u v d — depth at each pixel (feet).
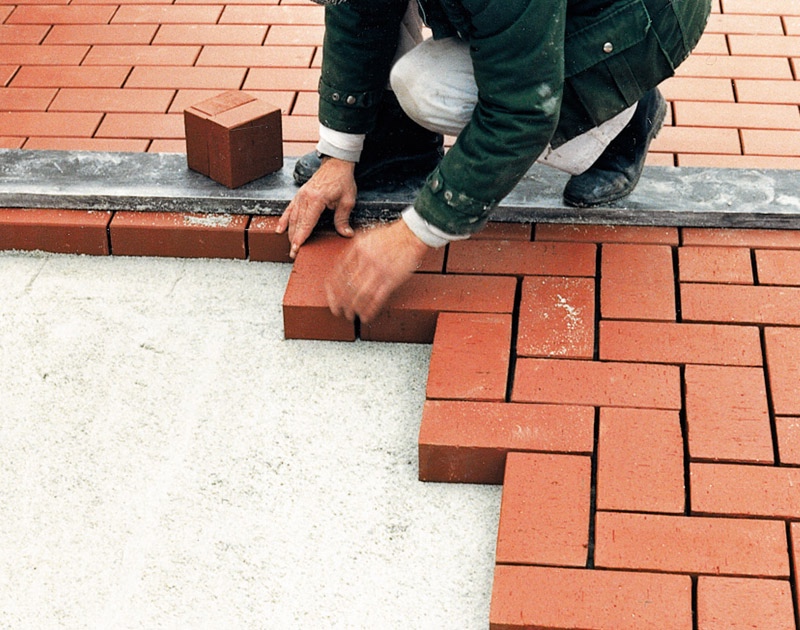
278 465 8.08
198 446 8.25
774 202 9.49
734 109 11.07
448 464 7.82
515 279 9.04
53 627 7.06
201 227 9.76
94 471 8.07
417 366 8.88
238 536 7.59
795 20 12.53
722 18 12.59
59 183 10.06
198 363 8.94
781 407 7.84
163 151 10.66
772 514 7.16
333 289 8.08
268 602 7.16
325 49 8.68
